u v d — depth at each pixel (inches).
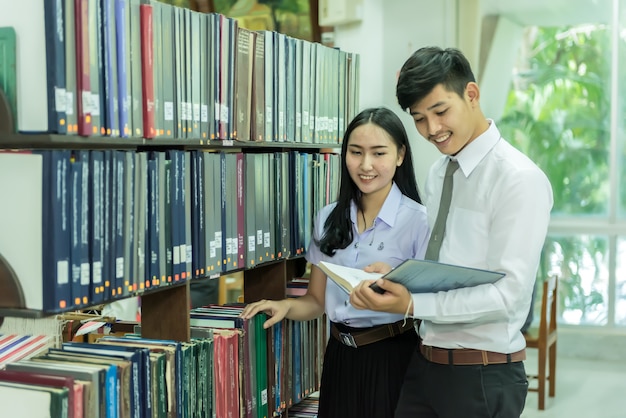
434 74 68.7
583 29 202.2
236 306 94.9
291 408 107.1
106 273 65.0
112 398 64.2
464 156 74.0
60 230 60.1
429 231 82.0
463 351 73.9
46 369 63.4
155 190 70.6
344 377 90.0
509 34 205.3
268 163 90.4
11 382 60.9
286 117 94.0
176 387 73.5
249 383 88.4
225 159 81.3
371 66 181.5
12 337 79.7
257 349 90.1
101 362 65.7
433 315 71.7
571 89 205.8
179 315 78.7
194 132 75.9
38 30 59.4
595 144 206.1
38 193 60.0
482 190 72.8
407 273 69.2
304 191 99.1
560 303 213.5
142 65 68.0
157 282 71.6
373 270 83.3
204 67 77.0
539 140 210.1
